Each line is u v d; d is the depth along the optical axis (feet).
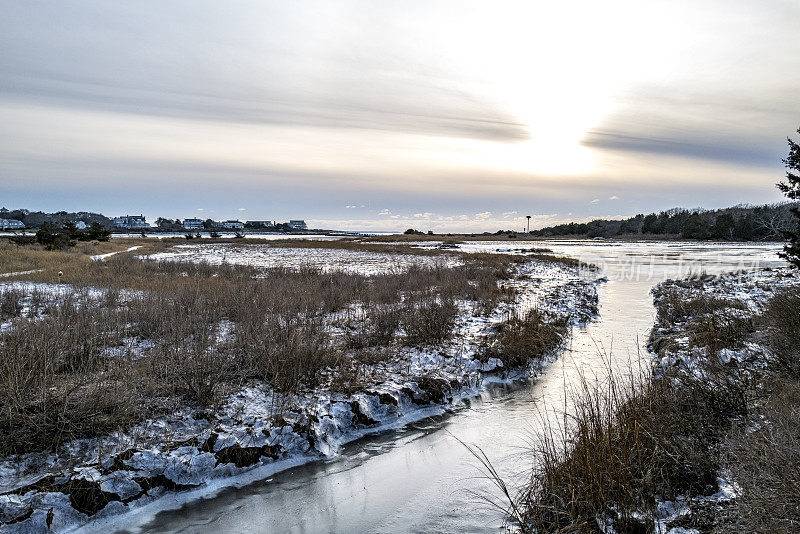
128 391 18.58
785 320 24.56
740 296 45.78
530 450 17.90
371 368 25.35
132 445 16.12
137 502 14.56
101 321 28.68
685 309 39.88
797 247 37.04
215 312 33.35
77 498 13.70
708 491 13.00
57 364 20.33
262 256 118.21
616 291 64.13
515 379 26.63
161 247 157.79
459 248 171.01
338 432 19.56
